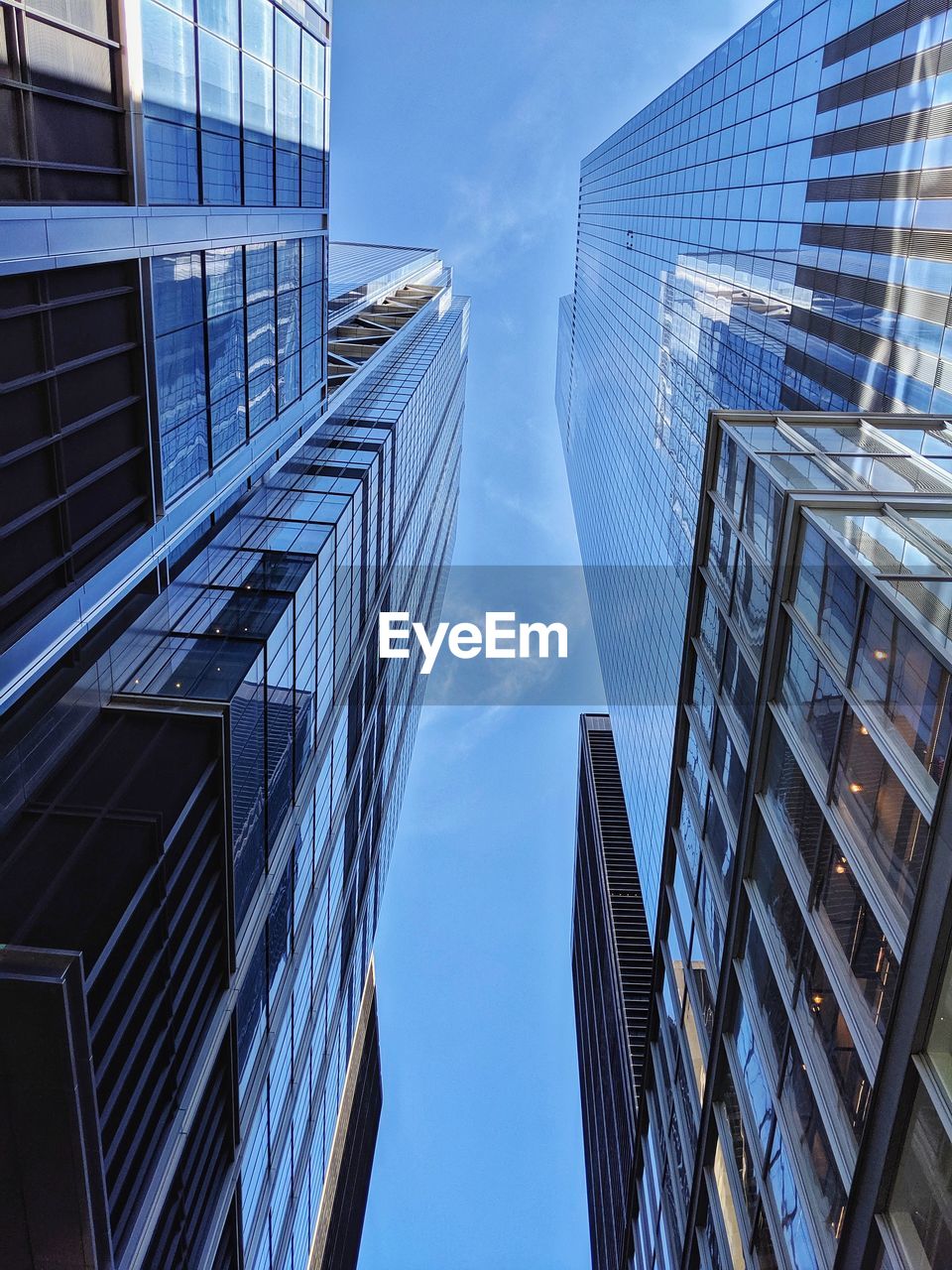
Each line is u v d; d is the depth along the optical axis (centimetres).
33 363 1608
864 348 2794
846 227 2977
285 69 3006
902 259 2562
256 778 2478
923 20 2489
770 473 1891
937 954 1079
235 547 3070
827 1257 1325
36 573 1648
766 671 1816
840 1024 1377
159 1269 1864
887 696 1283
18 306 1556
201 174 2273
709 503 2461
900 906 1207
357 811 4622
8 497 1548
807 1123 1484
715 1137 2050
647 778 5766
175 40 2094
